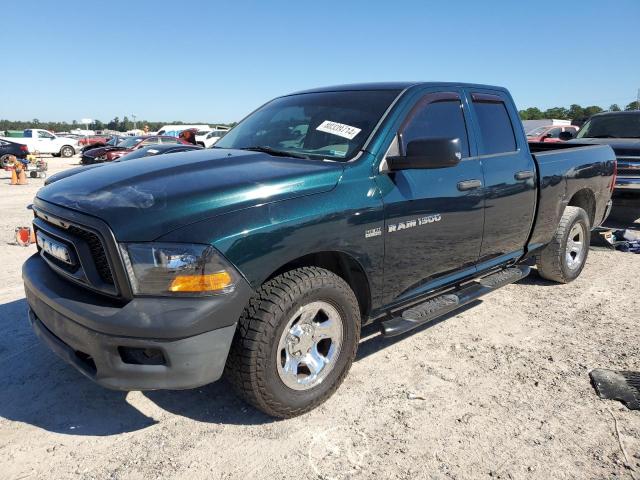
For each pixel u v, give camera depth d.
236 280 2.54
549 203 4.84
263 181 2.78
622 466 2.62
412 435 2.86
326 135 3.50
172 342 2.42
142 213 2.49
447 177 3.68
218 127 40.34
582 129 10.48
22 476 2.50
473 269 4.17
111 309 2.48
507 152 4.39
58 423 2.94
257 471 2.56
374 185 3.18
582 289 5.42
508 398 3.25
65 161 30.12
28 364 3.61
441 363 3.71
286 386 2.87
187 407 3.11
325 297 2.94
